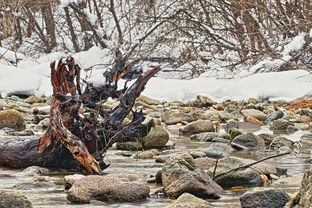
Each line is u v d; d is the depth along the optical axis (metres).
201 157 8.21
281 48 21.23
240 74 20.03
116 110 7.78
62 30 27.39
